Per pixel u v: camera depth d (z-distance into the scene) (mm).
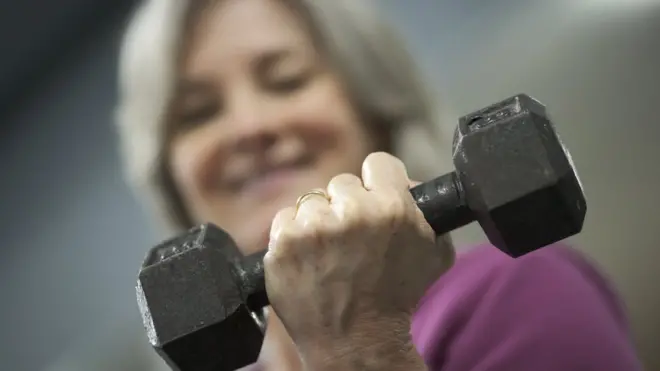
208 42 1199
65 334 2662
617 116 1659
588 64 1770
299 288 601
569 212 595
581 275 742
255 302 658
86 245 2818
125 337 2416
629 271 1503
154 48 1220
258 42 1188
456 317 700
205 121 1212
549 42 1887
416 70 1340
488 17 2100
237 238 1191
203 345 637
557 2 1953
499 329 661
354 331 598
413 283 615
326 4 1230
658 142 1579
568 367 617
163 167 1326
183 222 1410
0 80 3418
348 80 1225
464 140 610
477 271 732
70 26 3342
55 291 2799
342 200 599
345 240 589
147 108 1255
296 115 1162
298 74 1192
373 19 1289
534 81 1855
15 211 3182
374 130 1266
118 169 2896
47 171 3170
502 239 612
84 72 3305
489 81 1960
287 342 1097
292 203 1158
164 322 633
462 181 612
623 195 1576
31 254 2996
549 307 659
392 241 594
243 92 1182
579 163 1660
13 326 2830
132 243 2682
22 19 3205
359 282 595
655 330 1432
